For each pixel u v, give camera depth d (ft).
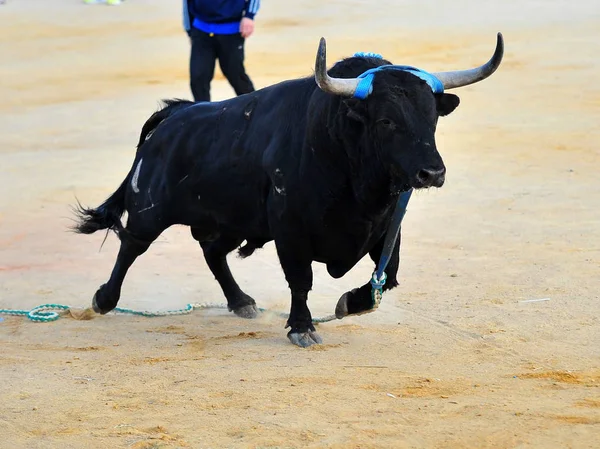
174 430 37.76
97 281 62.95
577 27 176.86
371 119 43.16
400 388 41.73
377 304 48.39
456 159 95.20
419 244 68.18
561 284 57.98
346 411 39.09
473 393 41.01
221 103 51.80
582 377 42.91
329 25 194.49
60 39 197.16
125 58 173.58
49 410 40.34
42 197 85.66
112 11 229.66
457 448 35.29
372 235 47.44
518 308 53.88
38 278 63.57
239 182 49.70
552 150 97.55
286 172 46.91
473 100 124.98
